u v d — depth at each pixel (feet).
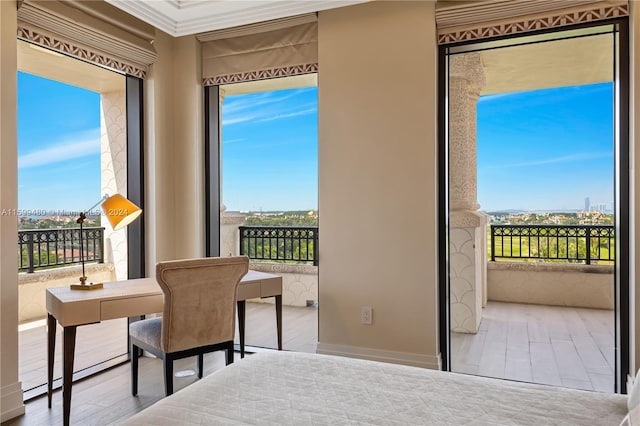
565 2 8.63
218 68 11.82
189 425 3.58
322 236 10.55
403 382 4.50
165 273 7.38
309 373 4.77
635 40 8.00
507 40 9.43
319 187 10.57
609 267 8.94
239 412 3.81
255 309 13.61
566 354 9.28
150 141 11.40
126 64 10.69
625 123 8.54
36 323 13.76
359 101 10.19
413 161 9.74
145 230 11.47
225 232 13.05
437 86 9.80
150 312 8.17
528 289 9.56
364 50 10.12
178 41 12.00
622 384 8.55
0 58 7.64
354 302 10.25
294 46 11.03
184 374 9.89
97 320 7.56
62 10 8.99
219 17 10.82
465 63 9.89
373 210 10.09
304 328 12.45
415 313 9.73
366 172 10.14
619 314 8.66
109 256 15.97
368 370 4.86
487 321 9.80
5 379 7.68
